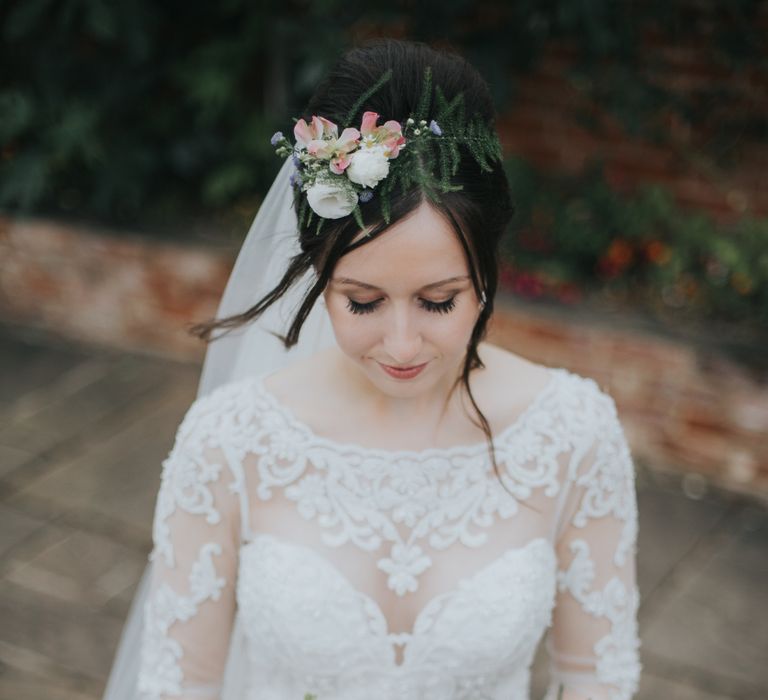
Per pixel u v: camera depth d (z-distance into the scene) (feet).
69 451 13.88
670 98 14.01
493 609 5.05
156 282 15.81
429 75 4.52
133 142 16.53
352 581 5.14
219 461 5.18
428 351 4.62
